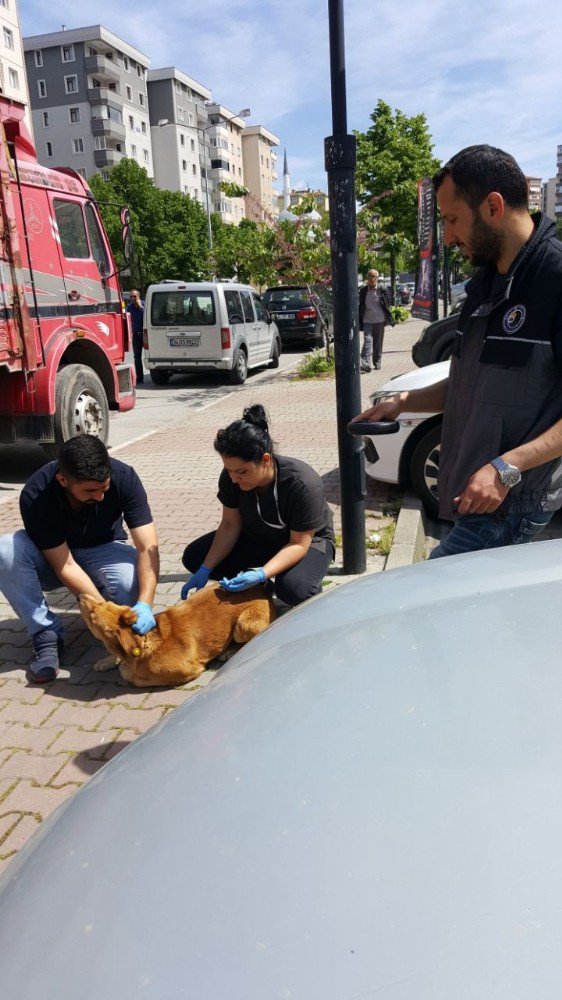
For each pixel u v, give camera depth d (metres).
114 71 72.94
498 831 0.80
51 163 74.38
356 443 4.36
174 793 1.03
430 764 0.92
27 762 2.93
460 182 2.09
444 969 0.66
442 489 2.50
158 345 14.62
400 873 0.77
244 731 1.13
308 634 1.54
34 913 0.92
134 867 0.90
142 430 10.25
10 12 54.53
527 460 2.08
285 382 14.70
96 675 3.62
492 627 1.28
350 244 4.08
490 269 2.29
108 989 0.74
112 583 3.78
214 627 3.51
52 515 3.54
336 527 5.56
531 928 0.69
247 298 15.91
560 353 2.09
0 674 3.66
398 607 1.54
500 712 1.00
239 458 3.48
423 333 9.38
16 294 6.80
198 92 89.19
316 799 0.91
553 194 129.12
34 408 7.26
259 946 0.73
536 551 1.76
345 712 1.09
